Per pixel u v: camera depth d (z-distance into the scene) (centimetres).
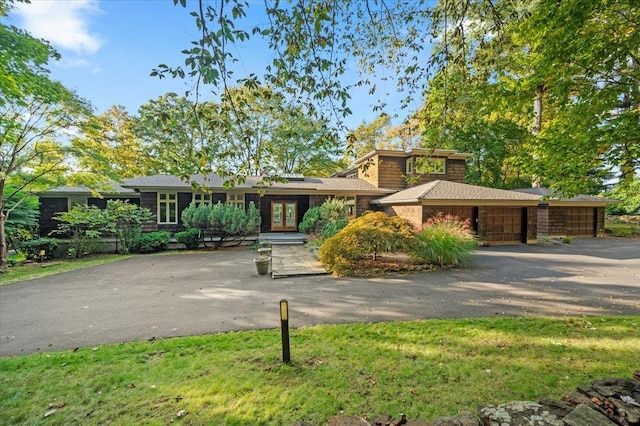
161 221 1489
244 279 756
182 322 455
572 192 438
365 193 1738
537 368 296
